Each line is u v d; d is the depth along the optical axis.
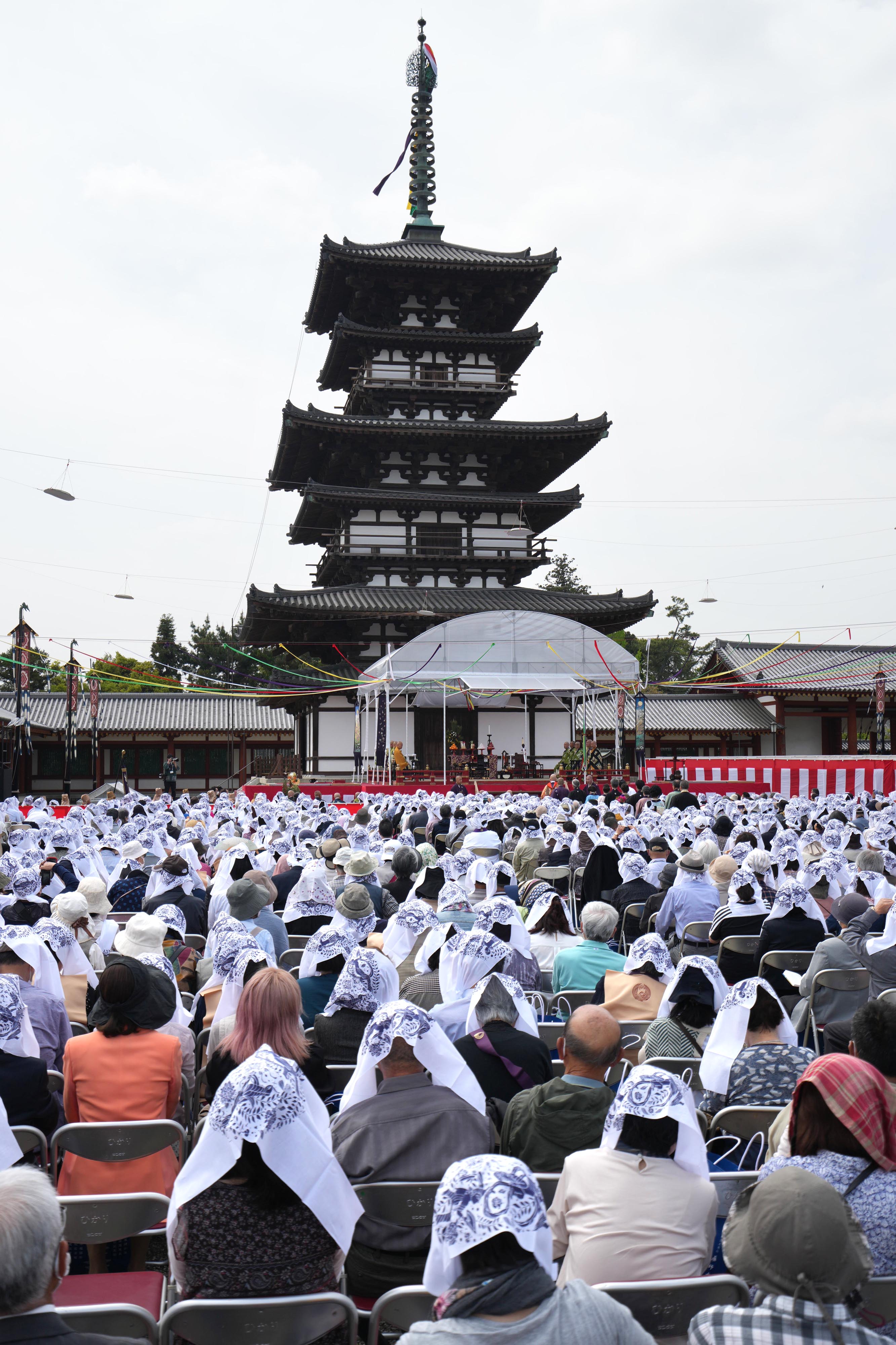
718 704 64.50
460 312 59.34
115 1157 5.73
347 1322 4.24
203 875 16.55
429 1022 5.30
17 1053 6.13
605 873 15.95
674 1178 4.53
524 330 57.97
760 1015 6.29
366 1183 4.98
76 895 9.62
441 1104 5.13
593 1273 4.39
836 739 63.44
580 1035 5.53
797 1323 3.25
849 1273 3.28
